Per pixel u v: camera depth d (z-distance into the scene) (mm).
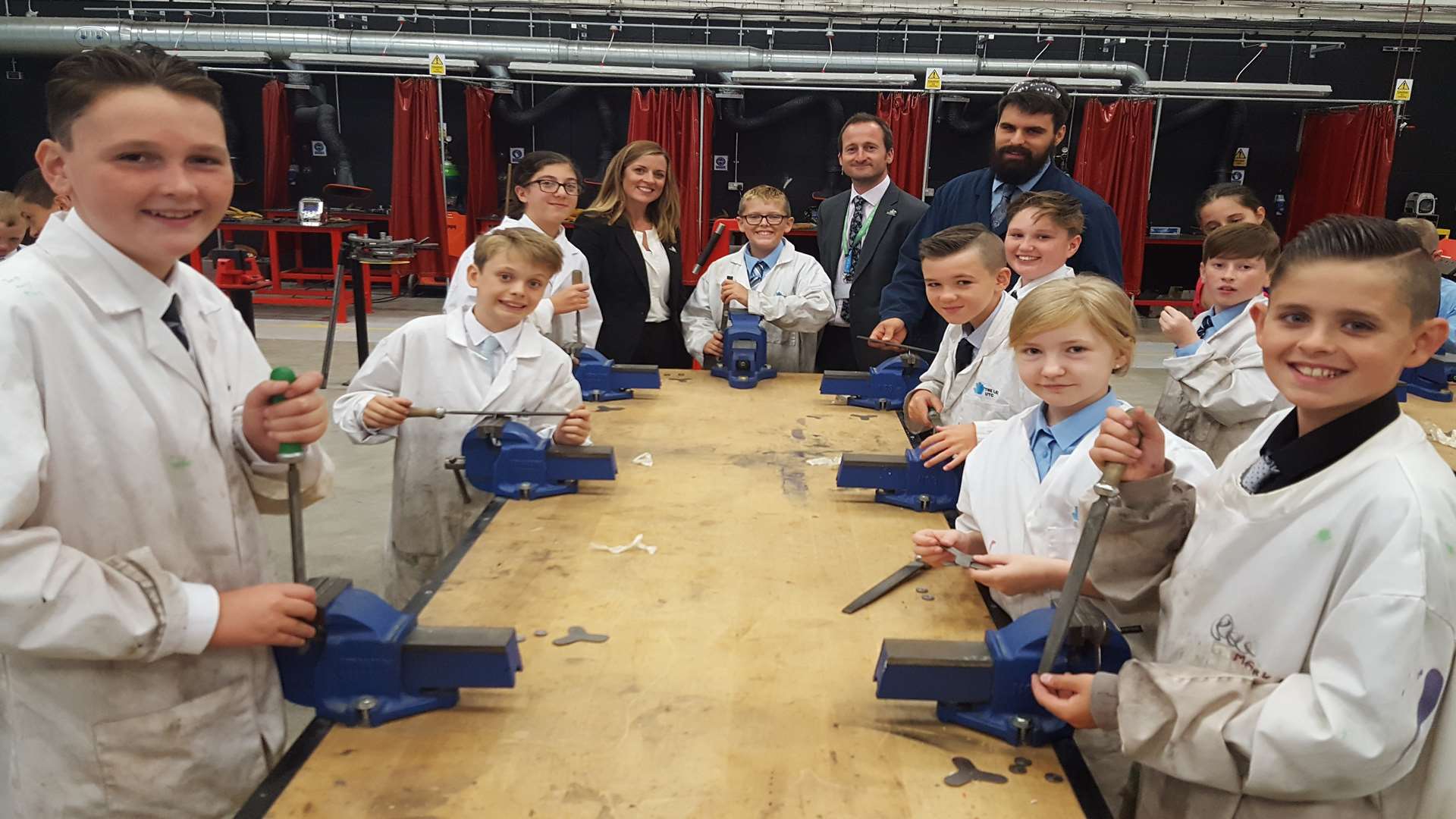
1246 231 2082
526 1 7062
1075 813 787
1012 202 2004
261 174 8250
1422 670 692
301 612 901
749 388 2324
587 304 2420
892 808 788
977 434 1510
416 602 1143
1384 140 7055
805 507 1504
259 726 1010
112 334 887
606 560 1282
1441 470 746
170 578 861
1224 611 853
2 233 2430
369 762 835
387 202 8336
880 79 6629
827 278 2943
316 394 991
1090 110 6969
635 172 2791
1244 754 731
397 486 1908
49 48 6891
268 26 6973
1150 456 953
